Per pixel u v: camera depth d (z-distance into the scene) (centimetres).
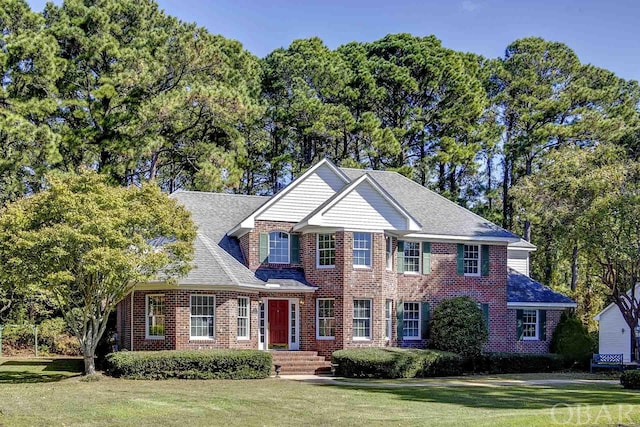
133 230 2695
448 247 3741
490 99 6059
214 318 3102
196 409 1978
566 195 3678
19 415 1875
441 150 5609
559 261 5653
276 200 3503
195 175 4841
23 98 4278
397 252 3622
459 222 3812
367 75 5544
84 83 4672
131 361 2711
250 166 5512
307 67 5628
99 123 4578
